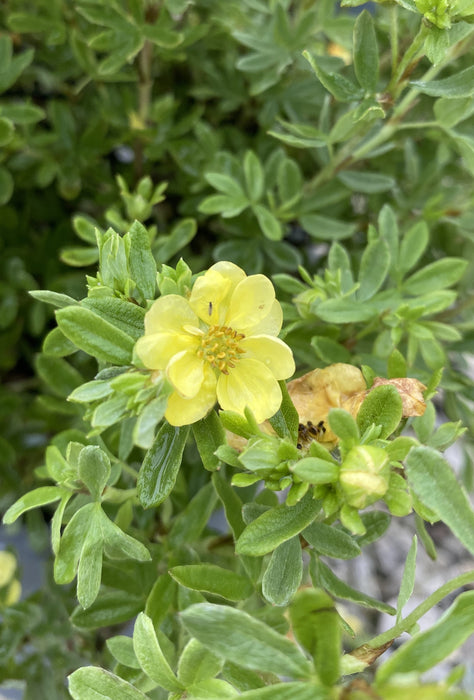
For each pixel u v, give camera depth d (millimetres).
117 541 213
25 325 401
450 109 254
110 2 291
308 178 408
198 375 197
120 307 204
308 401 227
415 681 164
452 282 275
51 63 378
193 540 252
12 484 366
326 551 212
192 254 423
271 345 201
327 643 171
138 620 202
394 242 280
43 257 387
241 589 227
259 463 197
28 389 425
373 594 450
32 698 307
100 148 355
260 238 338
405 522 479
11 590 323
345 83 243
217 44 378
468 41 253
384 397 202
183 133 362
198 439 207
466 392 310
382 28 316
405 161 367
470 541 184
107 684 198
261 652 177
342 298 259
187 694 199
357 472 188
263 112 359
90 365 335
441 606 443
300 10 335
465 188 345
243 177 336
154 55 332
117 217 299
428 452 185
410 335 273
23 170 376
